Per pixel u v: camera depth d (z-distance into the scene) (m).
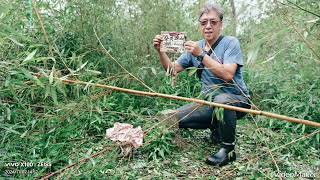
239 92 2.93
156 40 2.95
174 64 3.08
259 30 1.96
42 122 2.39
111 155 2.27
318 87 3.43
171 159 2.91
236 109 1.82
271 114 1.73
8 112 2.13
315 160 2.91
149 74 3.85
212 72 2.74
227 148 2.82
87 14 3.75
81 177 2.28
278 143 3.04
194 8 4.52
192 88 4.11
